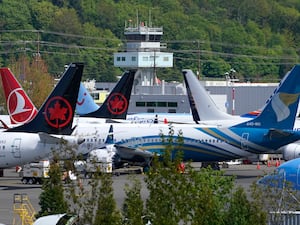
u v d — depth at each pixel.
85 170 93.38
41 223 70.88
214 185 78.69
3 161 135.75
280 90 154.50
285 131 153.38
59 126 136.38
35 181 143.00
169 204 68.19
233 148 156.00
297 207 87.06
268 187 84.06
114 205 71.00
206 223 69.38
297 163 113.00
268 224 78.12
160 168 68.62
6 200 121.88
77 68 136.75
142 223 68.19
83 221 71.44
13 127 144.50
